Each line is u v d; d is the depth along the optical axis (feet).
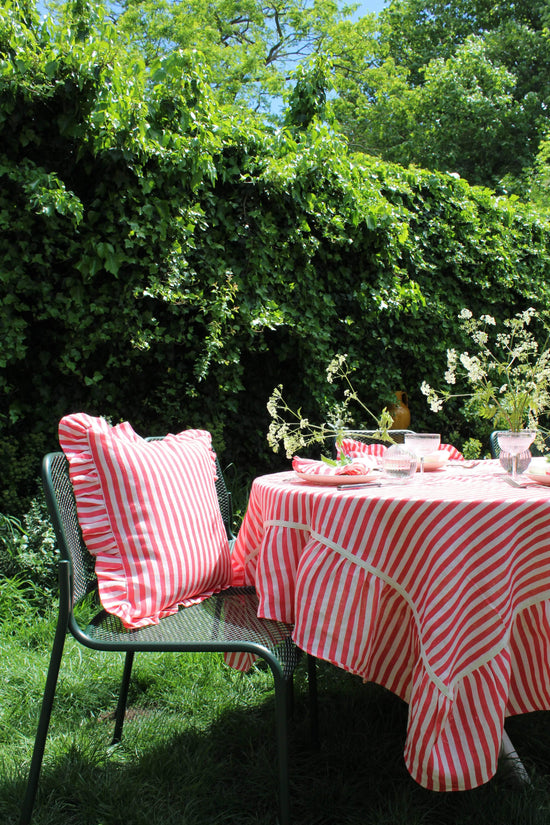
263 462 15.92
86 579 6.14
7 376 11.89
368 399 16.89
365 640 5.22
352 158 17.46
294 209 14.55
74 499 6.08
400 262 17.39
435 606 4.99
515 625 5.61
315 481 6.44
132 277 12.01
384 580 5.26
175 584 6.08
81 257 11.39
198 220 12.87
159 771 6.30
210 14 58.95
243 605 6.39
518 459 6.87
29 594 10.49
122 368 13.15
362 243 15.85
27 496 12.01
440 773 4.83
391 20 66.03
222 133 13.55
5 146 11.23
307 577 5.40
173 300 12.33
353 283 16.01
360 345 16.51
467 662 4.97
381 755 6.48
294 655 5.35
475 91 53.78
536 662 5.64
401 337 17.26
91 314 11.89
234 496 14.19
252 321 13.52
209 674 8.47
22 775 6.19
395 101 56.90
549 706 5.69
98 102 11.02
